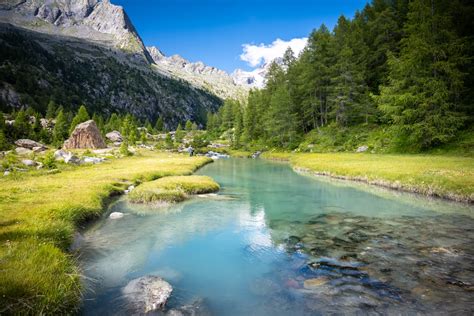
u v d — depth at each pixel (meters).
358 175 33.06
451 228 15.37
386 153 47.75
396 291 8.88
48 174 34.19
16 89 191.50
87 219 17.80
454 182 22.73
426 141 41.22
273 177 38.88
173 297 8.91
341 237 14.56
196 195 26.62
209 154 95.69
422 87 41.34
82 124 82.44
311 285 9.50
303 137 79.88
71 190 22.86
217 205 22.69
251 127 108.31
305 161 50.50
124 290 9.22
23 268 8.33
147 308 8.12
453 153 37.62
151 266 11.38
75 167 42.50
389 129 50.03
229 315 7.85
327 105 74.56
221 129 157.88
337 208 21.05
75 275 9.05
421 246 12.80
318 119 83.31
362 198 24.20
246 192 28.22
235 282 9.95
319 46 76.81
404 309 7.88
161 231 16.08
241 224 17.45
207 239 14.71
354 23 80.94
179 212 20.50
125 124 124.38
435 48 40.03
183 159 65.12
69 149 75.19
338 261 11.45
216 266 11.34
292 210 20.81
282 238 14.71
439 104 40.47
